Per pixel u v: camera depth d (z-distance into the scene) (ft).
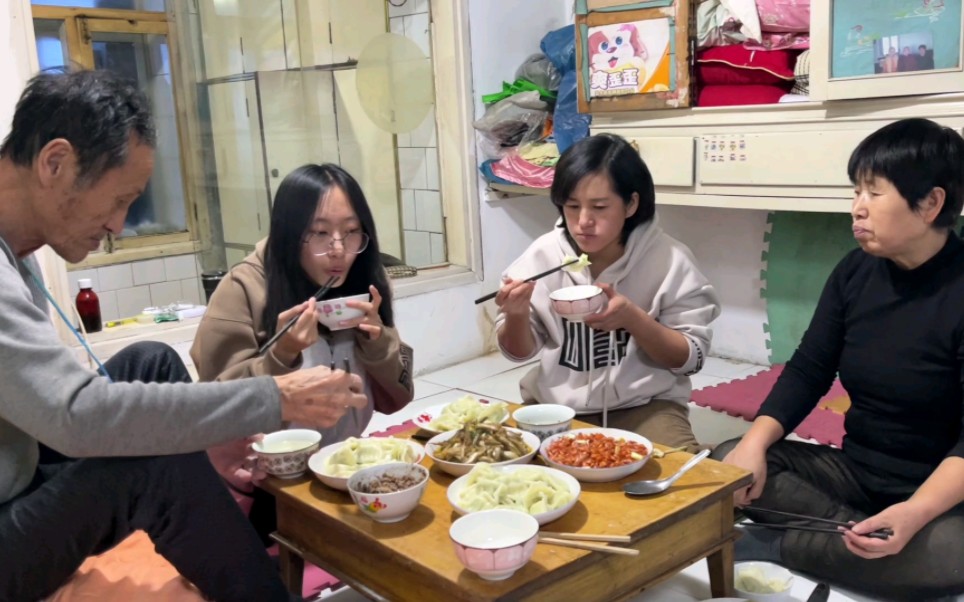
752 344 11.24
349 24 11.68
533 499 4.46
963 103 7.51
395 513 4.46
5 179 4.19
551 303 6.08
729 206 9.39
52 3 11.19
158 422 4.00
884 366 5.64
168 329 9.46
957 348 5.31
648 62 9.69
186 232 13.03
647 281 6.80
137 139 4.23
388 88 11.74
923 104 7.75
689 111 9.55
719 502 4.90
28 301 3.97
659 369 6.84
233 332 6.07
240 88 11.43
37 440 4.22
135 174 4.26
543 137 11.73
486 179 11.98
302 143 11.82
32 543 4.09
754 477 5.64
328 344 6.31
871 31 7.85
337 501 4.84
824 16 8.07
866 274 5.84
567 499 4.46
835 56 8.13
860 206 5.36
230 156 11.83
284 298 6.11
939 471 5.10
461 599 3.94
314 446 5.27
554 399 7.01
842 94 8.12
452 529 4.12
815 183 8.59
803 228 10.48
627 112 10.19
